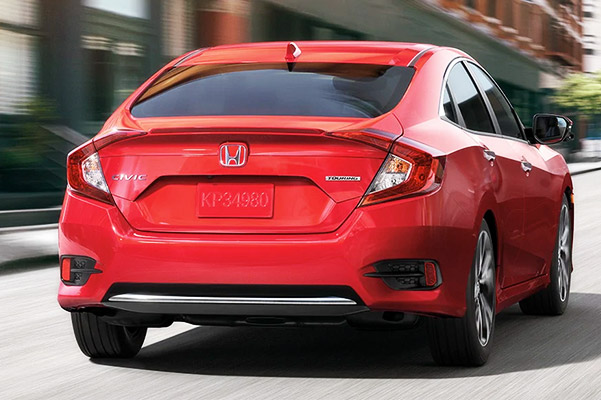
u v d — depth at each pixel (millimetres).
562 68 88625
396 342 10016
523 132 11242
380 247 7832
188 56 9750
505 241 9484
